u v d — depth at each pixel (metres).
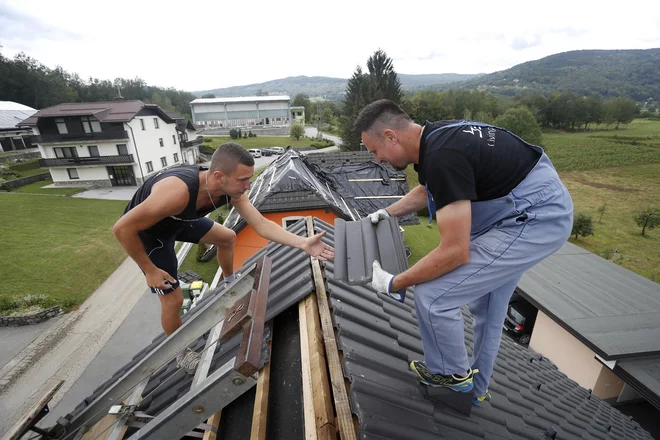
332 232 4.07
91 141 26.50
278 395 1.92
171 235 2.50
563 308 8.30
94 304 11.87
